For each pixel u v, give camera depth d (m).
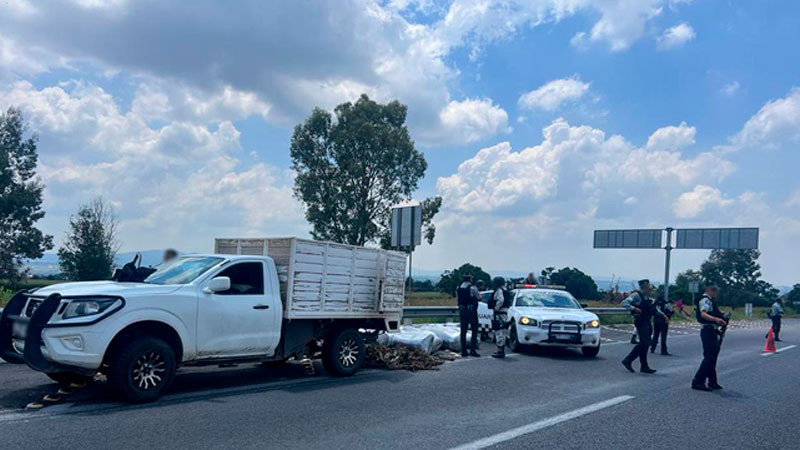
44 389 8.12
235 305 8.63
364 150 41.06
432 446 6.24
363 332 11.41
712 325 10.55
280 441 6.21
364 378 10.34
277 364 11.38
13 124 41.47
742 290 82.19
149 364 7.67
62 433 6.13
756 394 10.31
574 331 14.53
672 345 19.20
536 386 10.25
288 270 9.43
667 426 7.63
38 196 41.03
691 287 39.78
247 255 9.21
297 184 41.69
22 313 7.53
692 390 10.44
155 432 6.32
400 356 11.93
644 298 12.41
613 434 7.10
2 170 39.47
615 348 17.30
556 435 6.93
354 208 41.06
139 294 7.67
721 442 6.98
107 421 6.68
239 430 6.57
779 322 24.03
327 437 6.45
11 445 5.68
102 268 35.53
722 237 32.88
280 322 9.20
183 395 8.21
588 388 10.24
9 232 40.12
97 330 7.20
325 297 10.01
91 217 36.00
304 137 41.50
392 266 11.40
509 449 6.26
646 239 35.22
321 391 9.02
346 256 10.42
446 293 36.22
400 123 43.19
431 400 8.69
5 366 9.63
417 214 15.17
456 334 14.60
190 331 8.09
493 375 11.26
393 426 7.05
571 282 48.22
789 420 8.30
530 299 16.67
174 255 9.57
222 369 10.67
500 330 14.18
